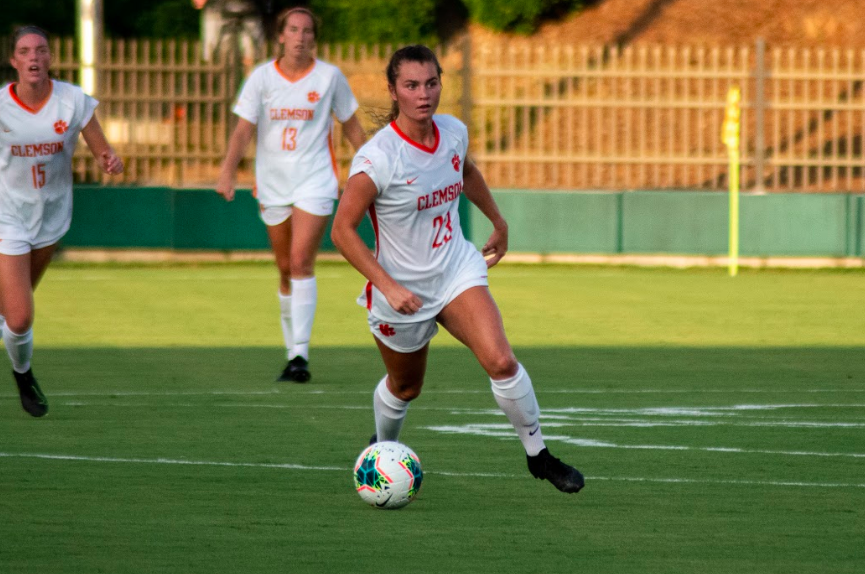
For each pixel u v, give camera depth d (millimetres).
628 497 21797
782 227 73250
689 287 63344
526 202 74000
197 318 51062
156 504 21141
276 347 43188
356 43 103312
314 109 36344
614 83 75062
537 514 20547
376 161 20984
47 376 36656
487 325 21125
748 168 87125
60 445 26453
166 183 76312
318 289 62469
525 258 74375
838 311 53562
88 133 29734
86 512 20562
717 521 20078
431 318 21656
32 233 29641
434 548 18438
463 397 32938
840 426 28844
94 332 46844
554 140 75750
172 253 75000
